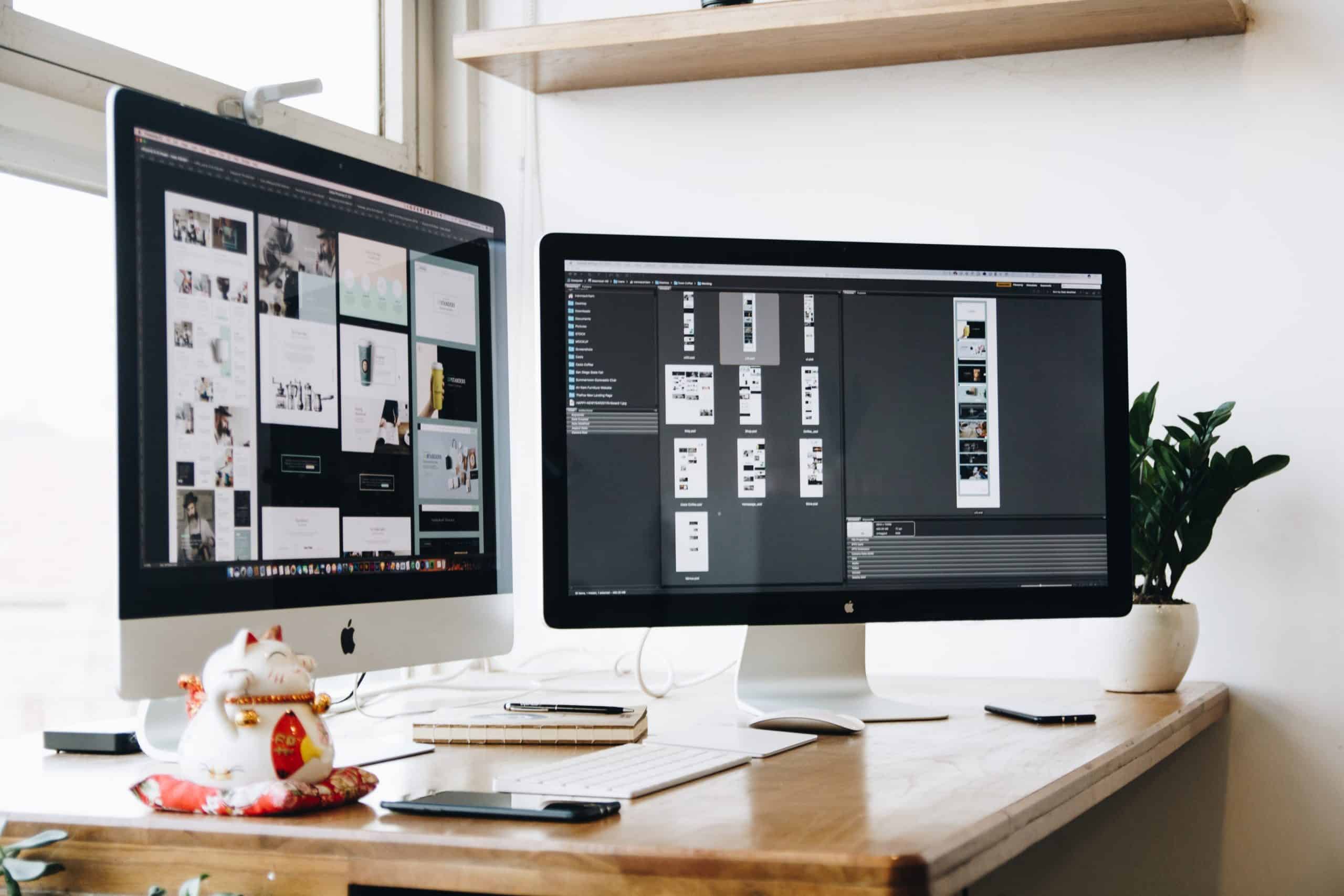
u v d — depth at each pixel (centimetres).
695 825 77
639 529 132
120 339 95
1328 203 168
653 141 201
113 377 95
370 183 119
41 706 146
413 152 206
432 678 182
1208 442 154
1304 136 169
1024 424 138
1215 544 171
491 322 134
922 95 187
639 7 201
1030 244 182
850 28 172
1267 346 170
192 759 85
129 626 94
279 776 84
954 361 137
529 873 73
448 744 119
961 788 90
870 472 135
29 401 145
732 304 134
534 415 204
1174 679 155
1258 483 169
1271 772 168
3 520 141
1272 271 170
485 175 211
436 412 125
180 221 100
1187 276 174
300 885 79
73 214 152
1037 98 182
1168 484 155
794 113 194
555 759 109
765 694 137
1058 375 139
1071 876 178
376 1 206
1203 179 174
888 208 189
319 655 110
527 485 203
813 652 138
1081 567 138
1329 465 166
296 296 110
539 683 175
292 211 110
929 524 136
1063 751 108
